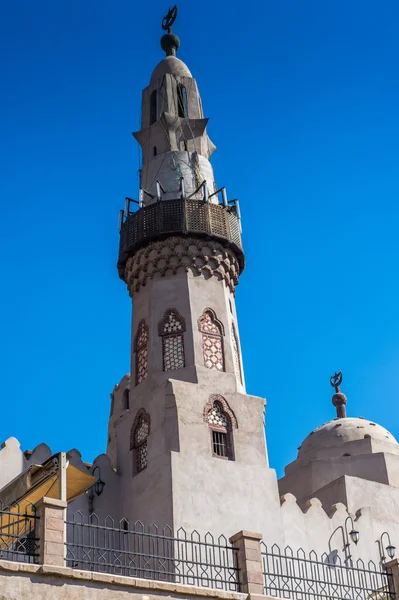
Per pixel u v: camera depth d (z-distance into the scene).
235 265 34.53
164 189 35.03
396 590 23.95
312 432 41.94
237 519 28.77
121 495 30.45
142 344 32.66
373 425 41.38
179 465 28.66
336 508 32.84
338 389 44.16
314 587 28.98
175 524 27.47
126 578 20.03
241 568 21.80
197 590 20.81
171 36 40.19
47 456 29.91
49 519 19.73
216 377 31.30
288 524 30.88
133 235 33.81
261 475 30.19
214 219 34.00
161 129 36.75
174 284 32.88
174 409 29.73
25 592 18.67
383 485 36.16
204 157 36.59
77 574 19.42
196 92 38.41
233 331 33.56
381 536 34.00
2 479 28.50
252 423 31.17
